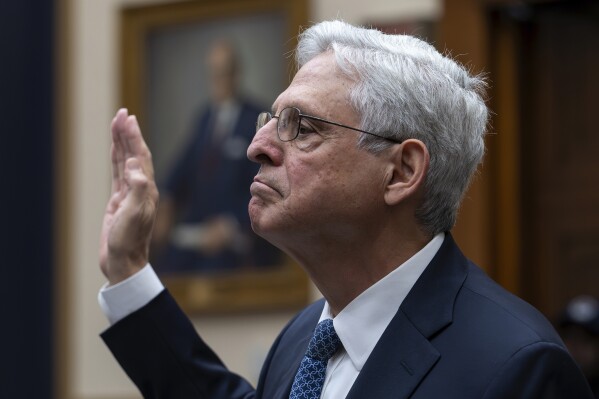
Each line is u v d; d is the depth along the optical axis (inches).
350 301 176.6
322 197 169.6
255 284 440.5
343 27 179.9
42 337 488.7
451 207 176.7
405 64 173.5
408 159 172.2
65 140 490.9
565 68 420.2
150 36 474.3
